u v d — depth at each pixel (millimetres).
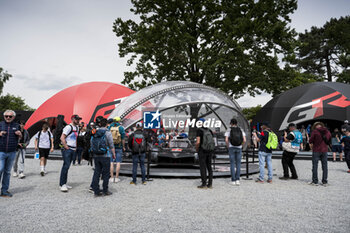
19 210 4379
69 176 8062
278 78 23547
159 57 24016
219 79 24281
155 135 15188
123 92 25359
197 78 25078
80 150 11195
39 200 5055
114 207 4609
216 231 3480
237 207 4668
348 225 3762
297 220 3967
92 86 24250
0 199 5102
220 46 25344
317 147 6836
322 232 3482
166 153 9727
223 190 6152
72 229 3510
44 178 7582
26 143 7770
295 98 24141
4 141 5223
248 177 8062
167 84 13148
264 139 7262
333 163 12422
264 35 21000
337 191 6090
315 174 6836
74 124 6117
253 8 22062
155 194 5668
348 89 22938
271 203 4965
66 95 22656
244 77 24109
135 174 6863
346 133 9430
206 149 6301
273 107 25359
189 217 4070
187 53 23328
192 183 7090
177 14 24984
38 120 21391
